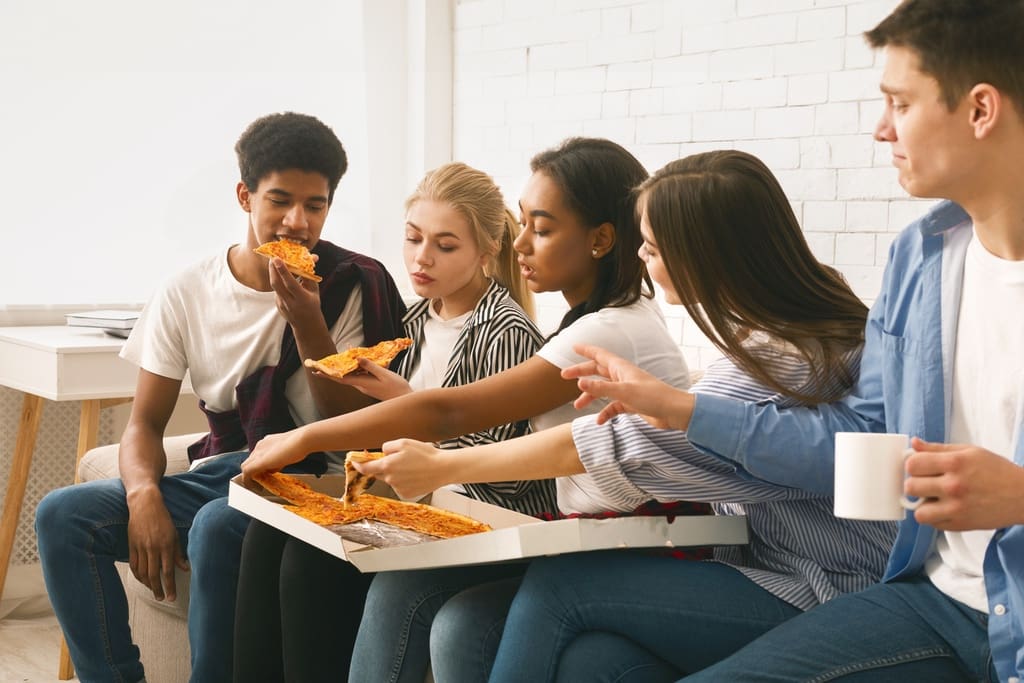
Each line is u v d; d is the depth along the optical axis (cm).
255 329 242
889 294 150
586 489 174
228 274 246
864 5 279
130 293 354
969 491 114
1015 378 132
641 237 190
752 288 156
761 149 303
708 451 146
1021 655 124
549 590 149
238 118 367
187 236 362
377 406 185
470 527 183
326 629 186
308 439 187
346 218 393
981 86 125
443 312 229
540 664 148
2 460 335
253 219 241
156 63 353
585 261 196
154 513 225
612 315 186
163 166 356
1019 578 124
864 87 280
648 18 329
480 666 160
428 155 395
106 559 229
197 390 250
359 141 392
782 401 153
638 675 147
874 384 150
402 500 200
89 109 344
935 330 141
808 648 132
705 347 317
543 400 184
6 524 314
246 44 367
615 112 340
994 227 134
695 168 159
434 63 392
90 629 228
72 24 339
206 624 212
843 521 153
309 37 378
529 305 238
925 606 135
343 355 209
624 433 156
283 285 224
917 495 116
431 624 173
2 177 334
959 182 131
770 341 155
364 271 245
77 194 344
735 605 146
